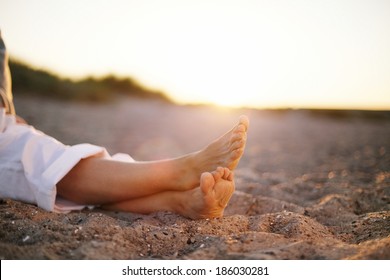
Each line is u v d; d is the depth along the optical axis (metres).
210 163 1.43
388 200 1.81
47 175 1.40
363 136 6.23
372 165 3.20
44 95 8.93
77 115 6.81
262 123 9.45
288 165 3.24
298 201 1.86
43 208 1.41
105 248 1.11
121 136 4.82
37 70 9.63
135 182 1.44
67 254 1.08
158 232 1.25
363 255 1.08
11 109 1.61
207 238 1.22
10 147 1.45
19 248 1.08
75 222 1.32
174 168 1.45
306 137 6.04
